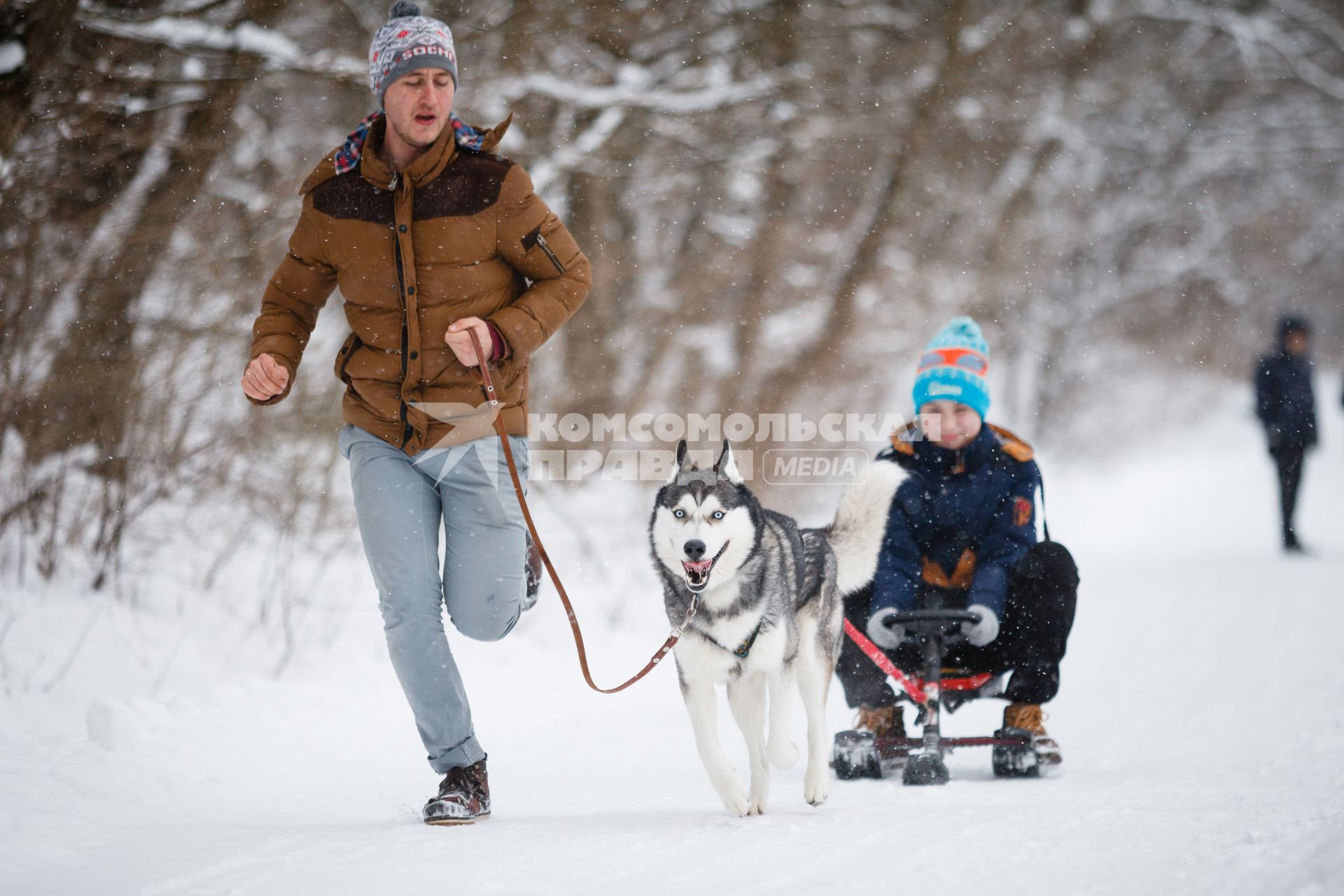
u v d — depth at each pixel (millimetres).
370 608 14070
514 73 18719
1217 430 37969
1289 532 21484
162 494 13203
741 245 22844
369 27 17969
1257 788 6973
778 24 22125
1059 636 8734
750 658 7020
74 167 14109
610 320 20984
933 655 8438
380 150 6875
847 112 22656
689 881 5293
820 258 24141
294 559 14344
